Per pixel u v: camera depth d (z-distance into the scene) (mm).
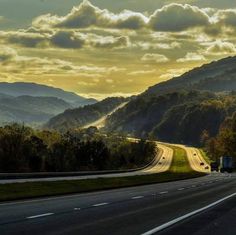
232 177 114500
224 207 31234
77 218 23984
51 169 122000
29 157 116000
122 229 20094
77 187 54562
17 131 120062
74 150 150500
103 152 157625
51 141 159500
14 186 46938
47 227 20391
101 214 26078
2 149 110188
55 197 40375
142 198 39281
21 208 29281
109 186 60156
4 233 18484
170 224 21922
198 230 20188
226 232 19750
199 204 33406
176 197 40812
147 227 20812
